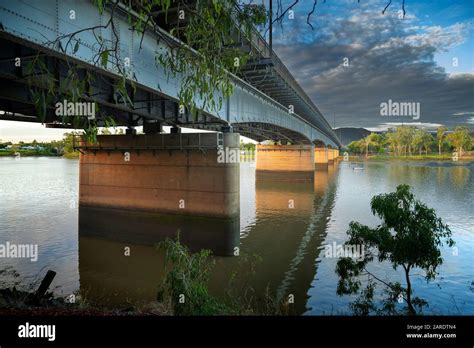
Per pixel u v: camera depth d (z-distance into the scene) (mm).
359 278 13695
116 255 18062
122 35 12195
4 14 7871
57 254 17719
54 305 6789
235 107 23578
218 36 4500
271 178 57906
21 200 33562
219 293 12680
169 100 18125
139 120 23328
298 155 57000
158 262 16906
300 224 25562
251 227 24703
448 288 12711
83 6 10328
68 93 3629
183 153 20875
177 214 20750
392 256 9883
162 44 14594
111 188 22703
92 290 12961
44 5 8961
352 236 10617
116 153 22797
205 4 4344
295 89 33531
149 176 21703
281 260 17172
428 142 134750
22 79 9953
